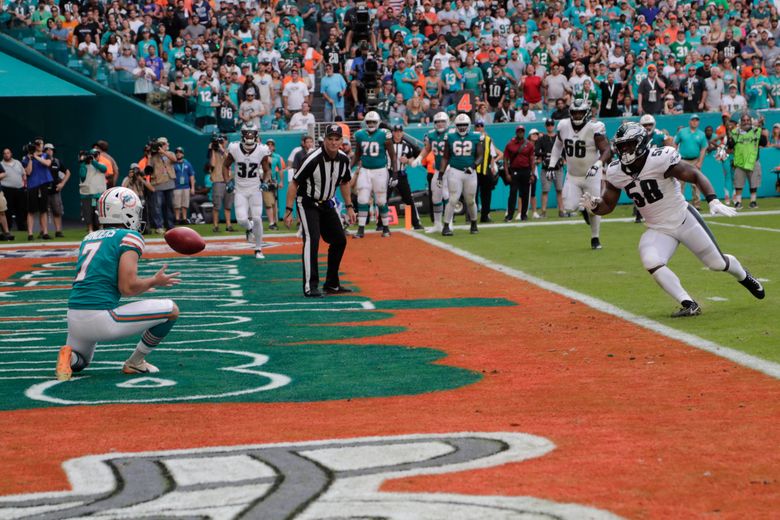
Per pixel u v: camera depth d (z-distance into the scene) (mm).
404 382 10219
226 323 14391
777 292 14789
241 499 6660
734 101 35875
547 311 14352
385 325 13805
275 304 16094
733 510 6312
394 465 7324
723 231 24219
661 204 13328
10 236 29031
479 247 23062
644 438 7906
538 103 35469
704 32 38125
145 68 34688
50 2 34906
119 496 6797
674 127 35406
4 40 34250
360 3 30188
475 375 10438
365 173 26297
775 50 37719
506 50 36750
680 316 13203
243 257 23172
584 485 6801
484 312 14547
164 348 12562
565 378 10156
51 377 10945
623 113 35781
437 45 36219
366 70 30156
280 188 31969
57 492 6914
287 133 33469
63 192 36312
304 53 36281
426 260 21219
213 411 9195
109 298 10680
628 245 22016
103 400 9742
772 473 6992
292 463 7426
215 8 37719
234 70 34594
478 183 29625
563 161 30484
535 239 24219
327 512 6371
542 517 6207
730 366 10383
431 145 30000
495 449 7676
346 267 20578
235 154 22297
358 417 8820
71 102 35438
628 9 38219
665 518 6191
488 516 6238
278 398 9672
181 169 30812
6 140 36375
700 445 7668
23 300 17500
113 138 35062
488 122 35000
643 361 10797
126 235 10750
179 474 7227
